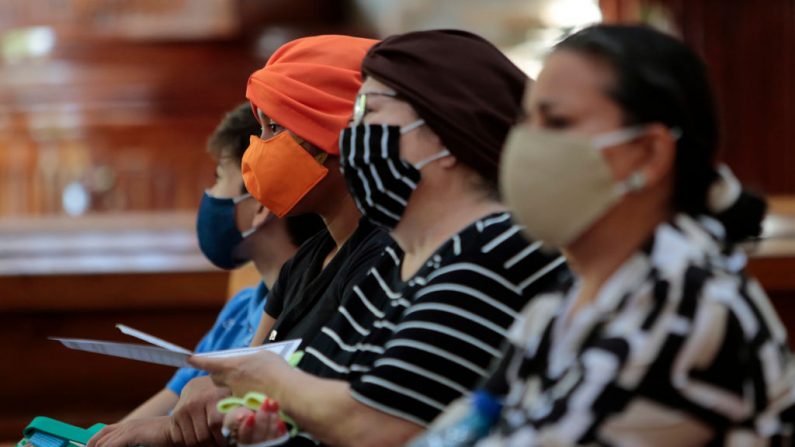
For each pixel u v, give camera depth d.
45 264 12.00
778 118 20.44
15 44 25.34
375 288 6.42
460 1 27.91
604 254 4.68
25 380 12.17
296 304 7.09
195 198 23.64
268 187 7.24
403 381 5.67
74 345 6.70
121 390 12.27
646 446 4.32
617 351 4.37
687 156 4.62
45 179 23.64
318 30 27.70
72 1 25.67
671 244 4.52
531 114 4.73
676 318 4.36
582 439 4.35
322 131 7.11
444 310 5.74
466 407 5.00
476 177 6.09
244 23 26.11
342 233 7.29
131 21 25.62
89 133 24.06
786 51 20.33
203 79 25.25
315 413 5.85
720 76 20.39
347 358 6.26
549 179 4.58
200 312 12.13
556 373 4.62
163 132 24.00
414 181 6.06
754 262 10.70
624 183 4.57
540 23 26.48
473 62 6.09
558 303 4.89
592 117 4.57
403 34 6.25
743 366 4.35
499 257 5.82
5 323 12.09
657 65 4.55
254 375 6.15
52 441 7.73
